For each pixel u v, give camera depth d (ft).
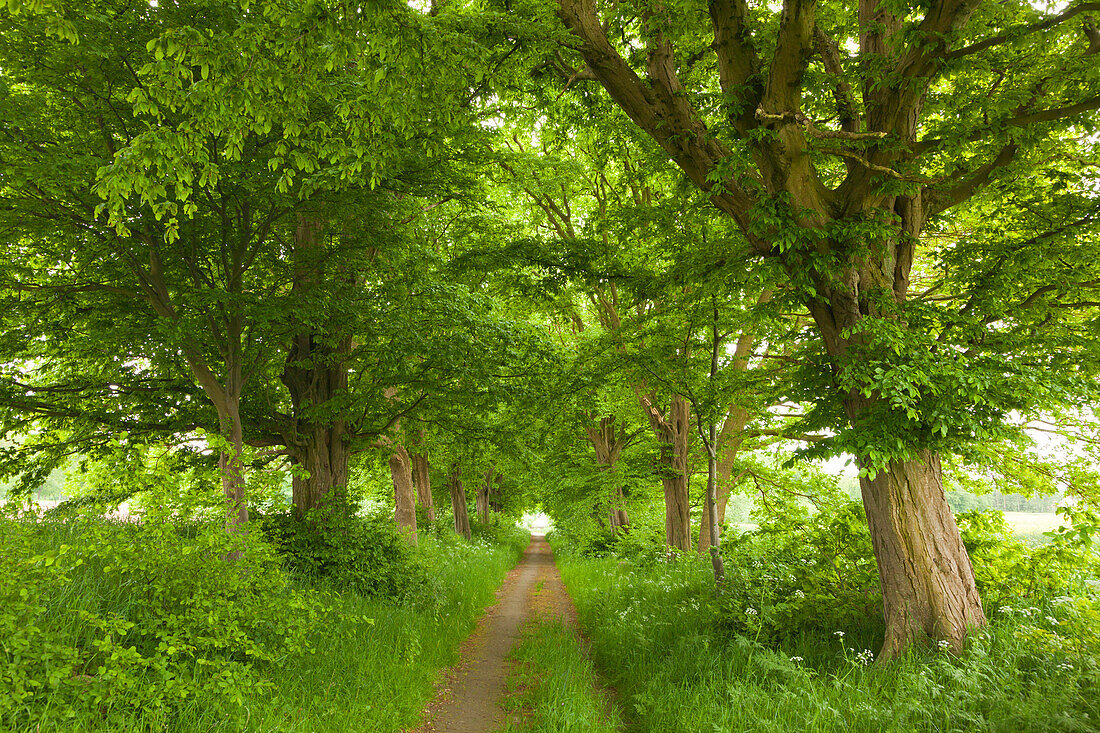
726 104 19.67
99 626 13.07
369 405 33.83
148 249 23.68
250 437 33.22
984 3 17.48
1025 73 19.38
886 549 19.11
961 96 18.93
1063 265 20.33
